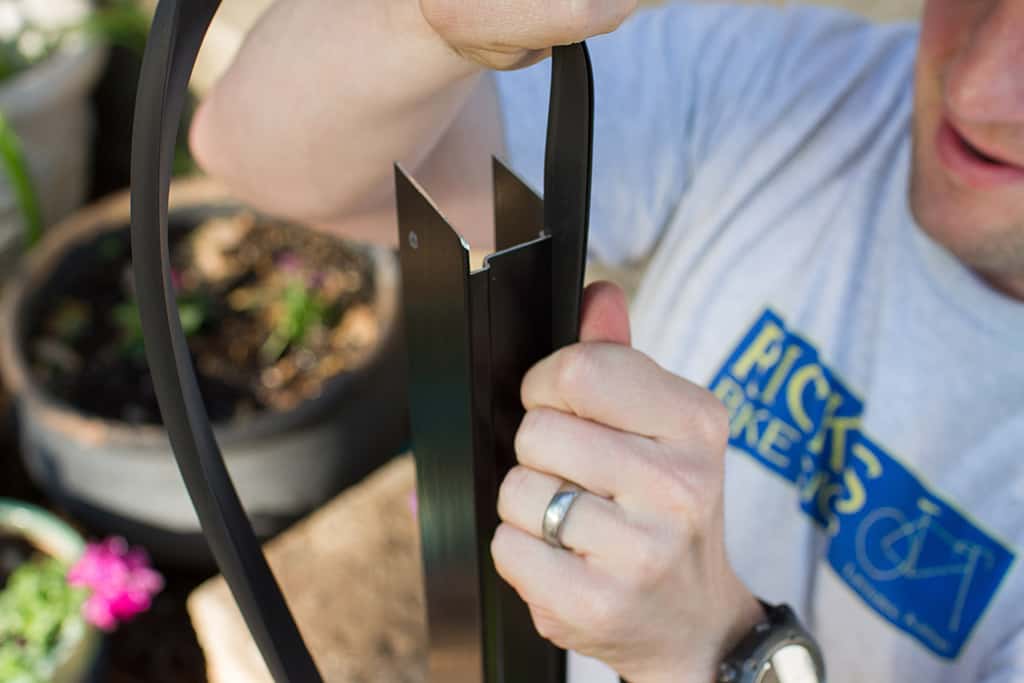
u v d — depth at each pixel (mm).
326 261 2170
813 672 656
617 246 1062
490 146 844
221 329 2080
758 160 925
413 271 508
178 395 459
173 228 2219
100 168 2672
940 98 755
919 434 845
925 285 838
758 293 921
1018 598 801
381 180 735
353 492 1758
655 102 976
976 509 819
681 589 577
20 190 1925
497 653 634
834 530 891
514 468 555
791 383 912
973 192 737
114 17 2256
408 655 1543
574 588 549
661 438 541
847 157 905
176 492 1784
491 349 510
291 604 1599
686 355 949
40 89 2184
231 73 724
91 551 1669
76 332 2053
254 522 1882
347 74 617
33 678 1521
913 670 869
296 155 709
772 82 945
